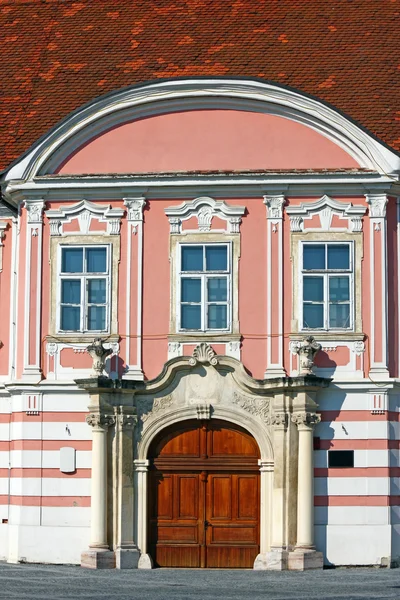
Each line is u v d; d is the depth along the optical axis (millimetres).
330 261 43031
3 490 44062
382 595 33688
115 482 42500
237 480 42875
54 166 43938
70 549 42625
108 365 43188
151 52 48031
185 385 42875
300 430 42031
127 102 43531
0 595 33625
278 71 46656
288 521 41844
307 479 41844
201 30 48531
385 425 42438
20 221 44344
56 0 51312
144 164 43750
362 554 41938
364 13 48844
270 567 41531
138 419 42875
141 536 42500
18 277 44375
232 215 43250
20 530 42844
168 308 43219
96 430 42469
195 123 43750
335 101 45594
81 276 43656
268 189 43156
